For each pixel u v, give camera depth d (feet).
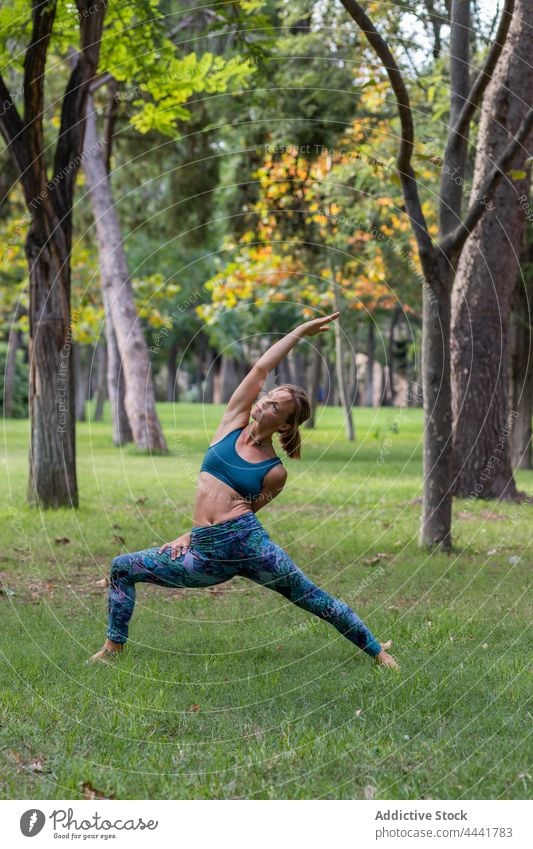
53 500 33.55
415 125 43.96
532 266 49.83
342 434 81.10
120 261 61.00
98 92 62.34
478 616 18.98
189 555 15.19
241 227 58.90
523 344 53.31
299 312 93.40
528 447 54.75
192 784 11.12
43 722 12.77
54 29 34.24
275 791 10.96
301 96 49.26
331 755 11.75
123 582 15.61
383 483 44.32
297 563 24.94
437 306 26.11
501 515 34.17
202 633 17.79
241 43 36.29
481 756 11.75
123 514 33.01
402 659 15.85
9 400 104.78
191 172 61.57
